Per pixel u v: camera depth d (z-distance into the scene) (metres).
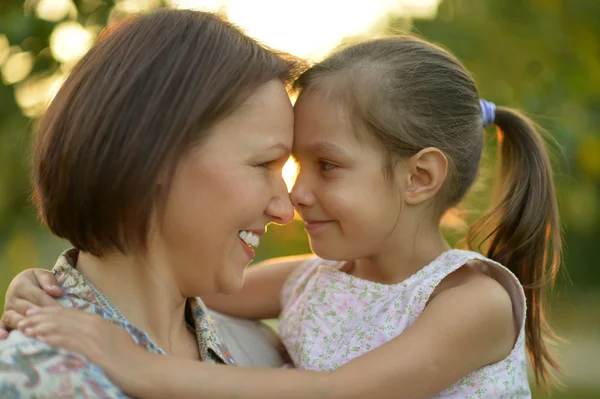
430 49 2.43
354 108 2.22
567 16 5.43
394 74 2.29
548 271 2.57
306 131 2.26
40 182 1.76
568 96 5.31
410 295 2.24
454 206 2.45
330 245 2.28
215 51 1.79
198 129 1.74
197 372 1.79
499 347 2.21
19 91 3.94
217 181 1.78
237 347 2.33
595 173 5.88
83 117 1.69
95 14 3.80
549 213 2.54
